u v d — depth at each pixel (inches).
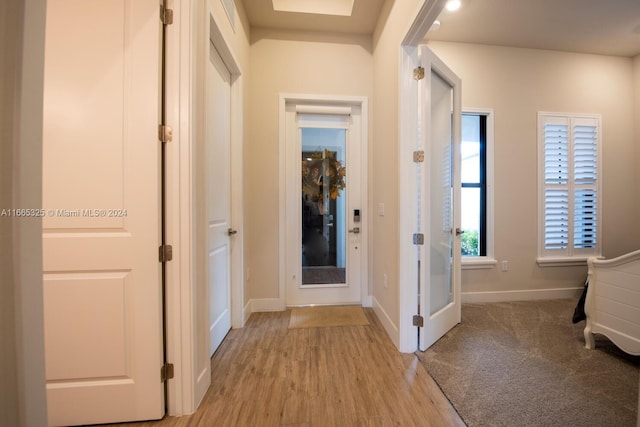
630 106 120.7
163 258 50.8
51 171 47.2
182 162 51.1
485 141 115.5
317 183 109.7
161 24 49.5
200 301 56.4
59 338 48.0
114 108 48.1
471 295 112.7
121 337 49.2
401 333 73.4
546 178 116.4
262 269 103.7
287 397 56.3
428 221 72.9
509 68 114.0
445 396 56.1
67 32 47.3
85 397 48.9
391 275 82.4
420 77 71.7
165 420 50.5
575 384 59.6
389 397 56.0
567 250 117.5
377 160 98.7
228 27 74.7
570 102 117.1
